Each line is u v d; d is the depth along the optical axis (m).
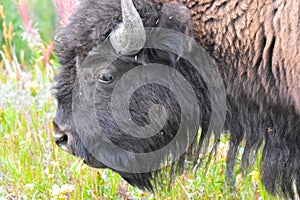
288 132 9.40
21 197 10.66
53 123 9.57
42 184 10.84
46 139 11.97
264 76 9.12
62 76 9.35
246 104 9.47
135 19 8.74
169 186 10.20
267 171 9.81
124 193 10.69
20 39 18.33
